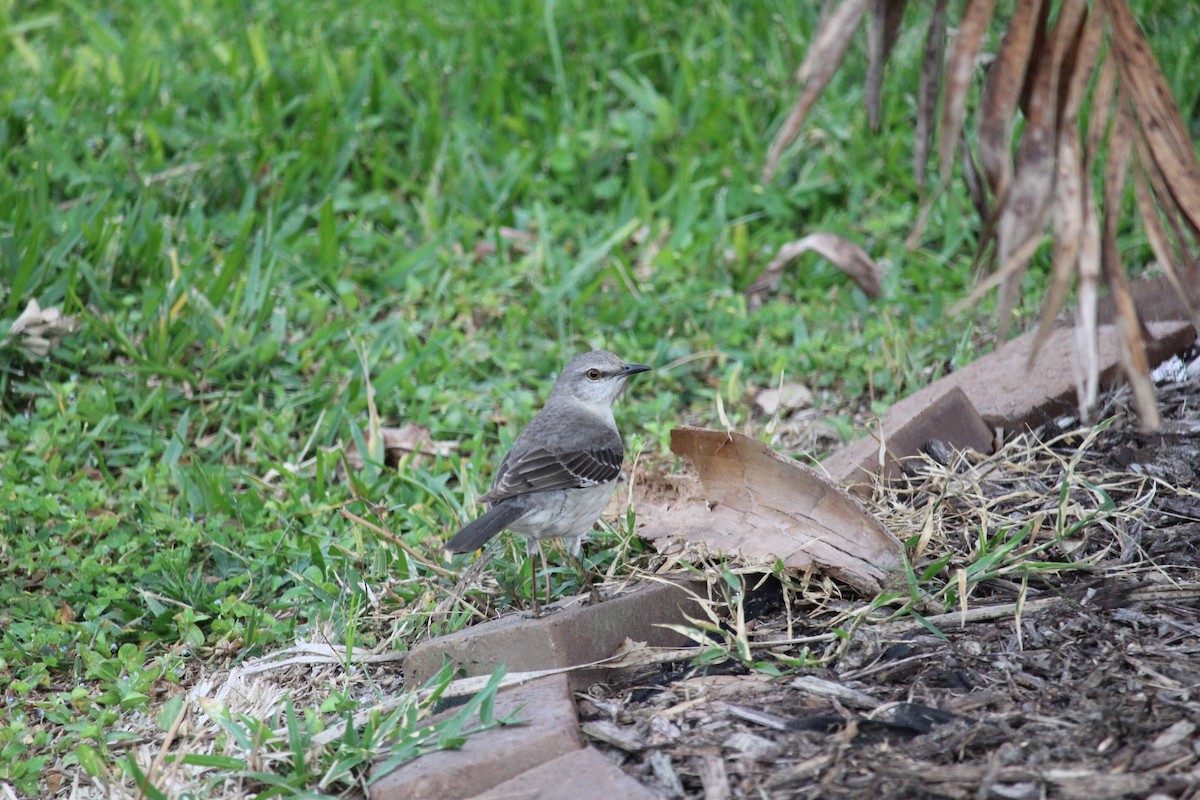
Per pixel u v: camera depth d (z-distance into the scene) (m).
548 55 18.70
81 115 16.70
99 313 13.84
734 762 7.19
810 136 17.06
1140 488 9.70
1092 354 6.37
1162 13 17.91
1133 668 7.61
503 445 12.16
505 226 16.44
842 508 9.00
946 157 6.60
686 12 19.36
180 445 12.23
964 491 9.92
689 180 16.23
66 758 8.33
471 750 7.38
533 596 8.92
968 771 6.82
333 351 13.73
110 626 9.93
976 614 8.37
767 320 14.52
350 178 16.97
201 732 8.39
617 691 8.20
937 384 11.83
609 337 14.47
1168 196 6.82
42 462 11.91
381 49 18.61
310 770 7.65
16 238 13.87
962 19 6.48
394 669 9.12
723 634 8.78
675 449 9.71
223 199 16.16
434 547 10.55
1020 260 6.42
